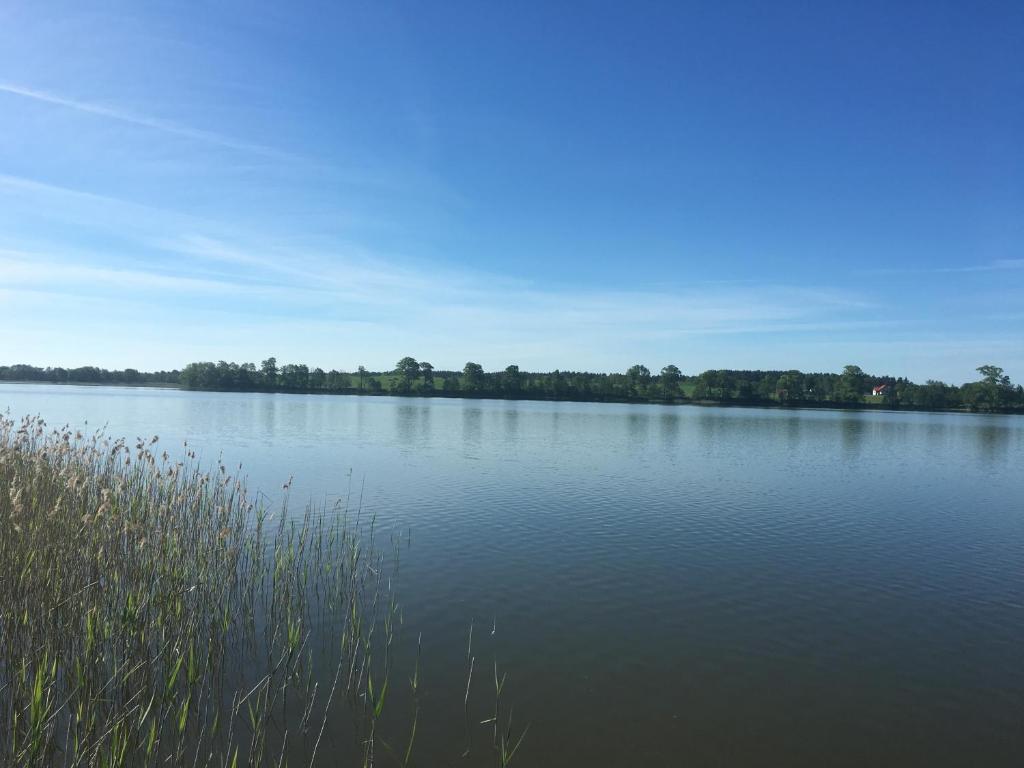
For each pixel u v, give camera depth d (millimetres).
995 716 9016
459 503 22922
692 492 26766
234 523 16703
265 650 10328
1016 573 15812
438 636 11211
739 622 12250
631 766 7660
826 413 115312
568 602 13062
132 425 47969
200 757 7484
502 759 7570
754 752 8031
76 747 6875
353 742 7941
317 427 54688
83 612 9672
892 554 17469
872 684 9875
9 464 13883
